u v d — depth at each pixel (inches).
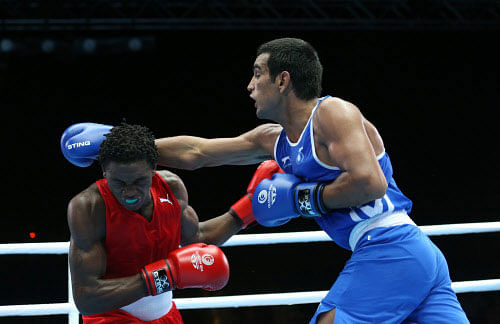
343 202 84.3
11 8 290.8
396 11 313.1
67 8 296.2
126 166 78.5
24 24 292.5
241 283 273.3
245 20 301.3
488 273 285.1
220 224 103.3
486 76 350.0
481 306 234.4
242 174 323.0
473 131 349.4
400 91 347.9
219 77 333.1
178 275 84.7
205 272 85.4
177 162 104.3
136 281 84.0
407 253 87.4
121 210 85.3
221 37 328.5
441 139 349.1
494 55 347.6
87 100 324.5
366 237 88.9
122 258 87.7
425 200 340.8
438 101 350.0
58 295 263.1
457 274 286.0
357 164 81.7
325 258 283.6
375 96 348.5
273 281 275.7
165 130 332.8
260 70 91.9
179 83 331.6
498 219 334.0
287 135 94.7
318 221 96.4
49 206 306.2
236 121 336.8
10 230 301.3
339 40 341.4
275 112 92.6
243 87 334.6
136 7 302.0
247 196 105.4
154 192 88.8
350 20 307.0
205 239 101.0
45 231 303.6
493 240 292.0
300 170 91.9
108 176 80.6
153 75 327.3
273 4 304.5
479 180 345.7
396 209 90.6
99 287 84.2
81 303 84.7
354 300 88.0
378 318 87.2
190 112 334.0
